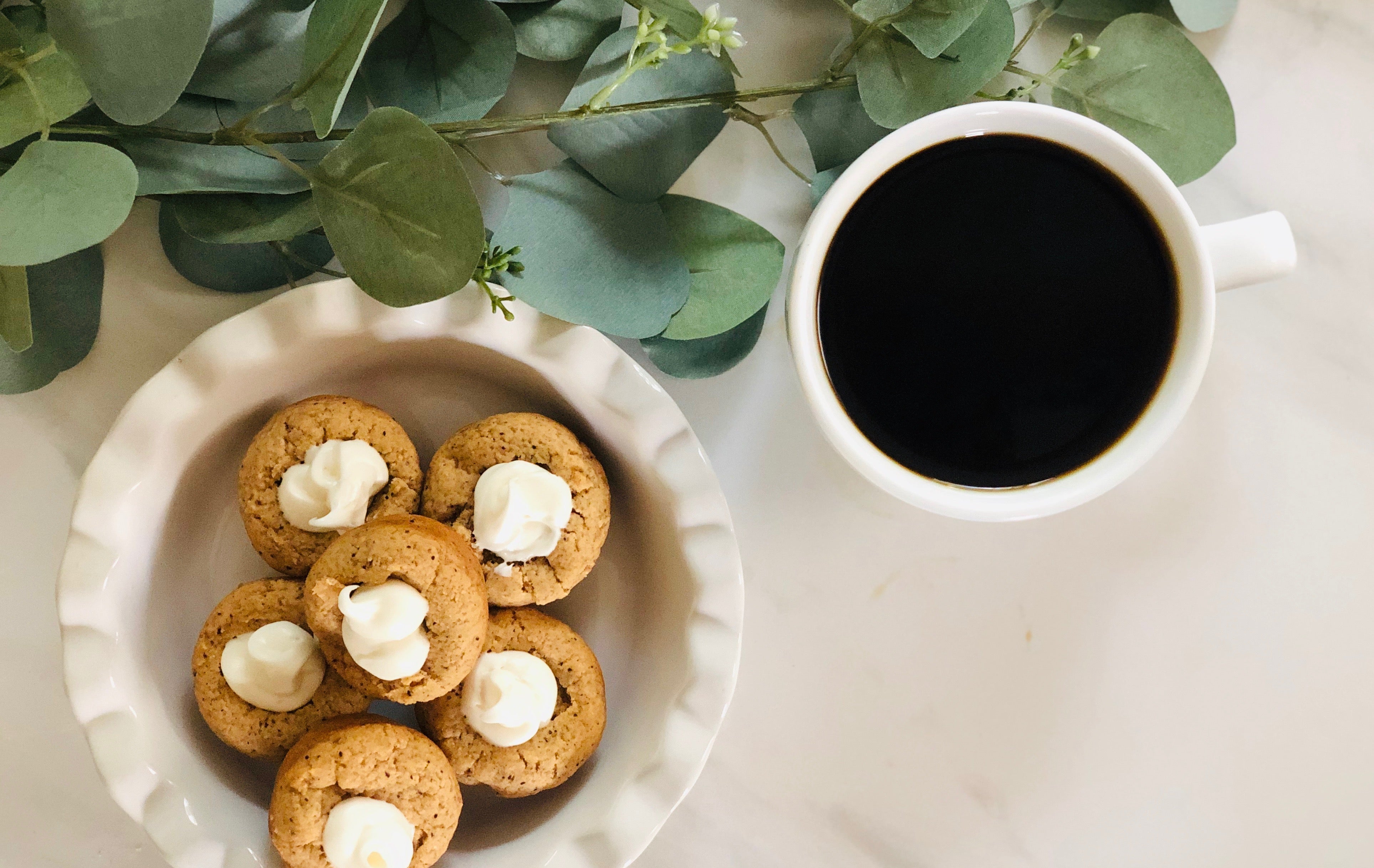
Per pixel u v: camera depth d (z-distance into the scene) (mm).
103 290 478
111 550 457
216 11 442
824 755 517
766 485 508
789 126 492
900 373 467
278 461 465
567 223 468
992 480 467
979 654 518
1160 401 455
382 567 442
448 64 464
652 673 490
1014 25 461
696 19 442
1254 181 506
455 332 462
